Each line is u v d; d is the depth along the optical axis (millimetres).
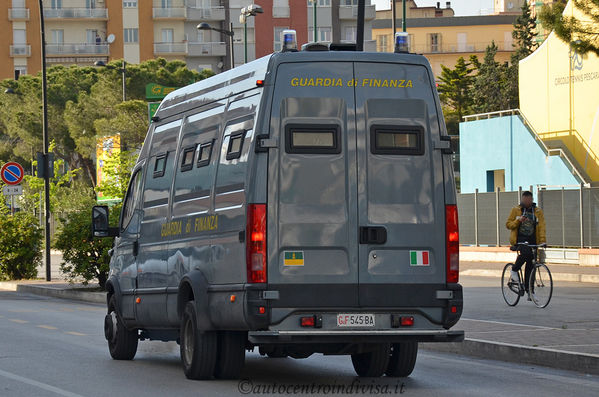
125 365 17719
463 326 21547
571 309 26047
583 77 58062
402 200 14031
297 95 13844
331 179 13836
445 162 14203
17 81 122875
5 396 13844
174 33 141625
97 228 19391
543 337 19344
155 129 18188
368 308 13875
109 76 109750
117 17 141375
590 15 34281
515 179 61094
